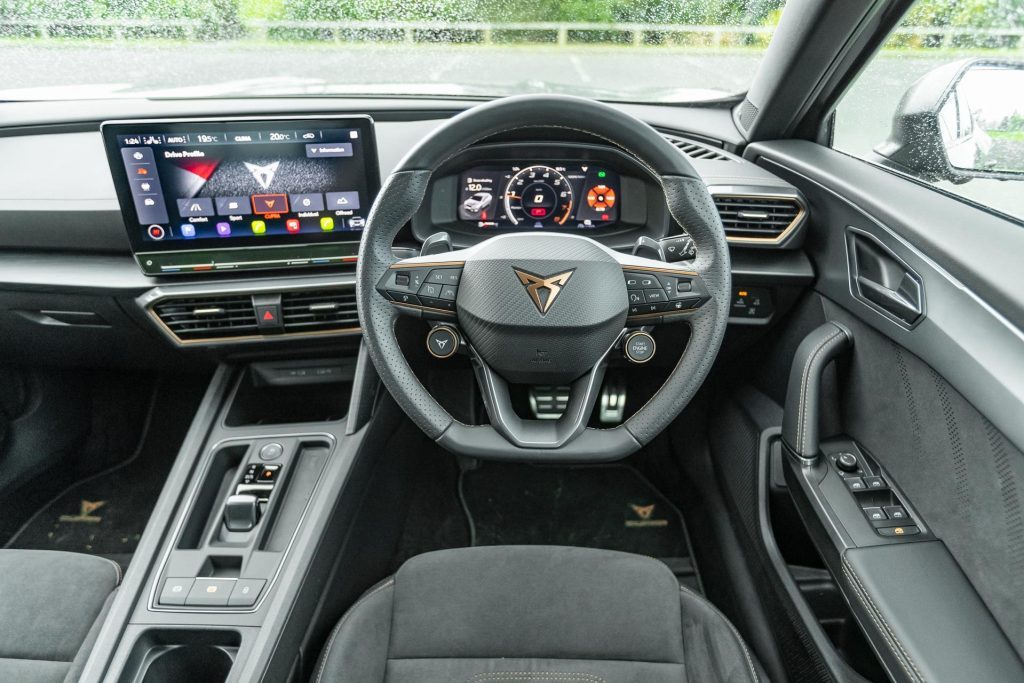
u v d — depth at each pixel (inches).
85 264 62.1
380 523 66.7
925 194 54.4
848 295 57.1
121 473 84.0
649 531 78.7
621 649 47.9
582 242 44.1
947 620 40.7
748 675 45.3
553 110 42.1
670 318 45.3
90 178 65.0
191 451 59.2
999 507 39.9
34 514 78.0
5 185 63.6
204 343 62.5
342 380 67.2
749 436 66.8
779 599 54.7
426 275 44.4
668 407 45.6
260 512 54.1
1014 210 50.6
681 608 50.8
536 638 48.6
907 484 49.4
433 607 50.5
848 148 70.6
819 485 51.9
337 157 56.4
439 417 46.2
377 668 46.9
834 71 65.0
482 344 44.7
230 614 46.3
